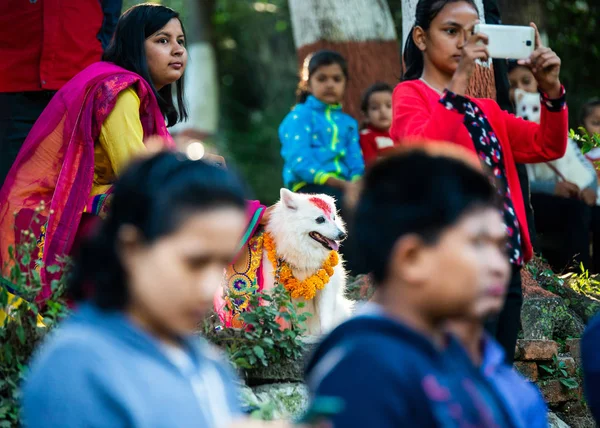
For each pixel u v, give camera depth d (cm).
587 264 1188
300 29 1461
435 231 348
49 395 298
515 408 375
